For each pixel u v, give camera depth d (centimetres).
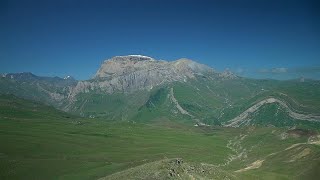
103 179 15538
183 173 14988
